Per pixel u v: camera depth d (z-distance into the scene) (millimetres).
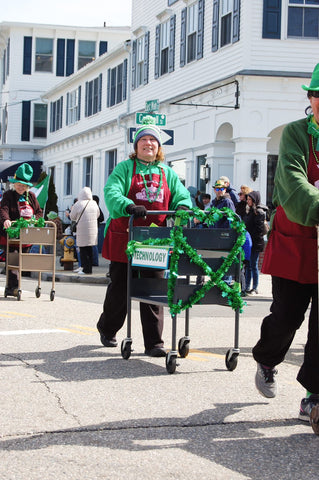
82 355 6590
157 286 6602
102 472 3707
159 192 6598
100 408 4855
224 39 21141
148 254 6125
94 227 16844
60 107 39156
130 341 6441
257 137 19562
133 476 3660
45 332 7789
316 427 4297
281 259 4453
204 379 5762
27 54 43969
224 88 20594
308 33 19859
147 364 6270
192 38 23219
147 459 3906
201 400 5109
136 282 6527
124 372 5934
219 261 6055
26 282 15508
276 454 4027
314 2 19797
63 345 7051
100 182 32344
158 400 5086
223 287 5992
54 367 6055
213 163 21203
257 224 13531
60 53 44062
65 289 13891
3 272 13992
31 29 43906
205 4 22219
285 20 19812
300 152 4316
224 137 21266
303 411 4629
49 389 5320
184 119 23500
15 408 4820
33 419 4582
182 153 23500
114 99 30766
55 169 40188
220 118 20891
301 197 4090
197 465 3832
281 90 19703
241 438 4293
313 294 4453
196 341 7668
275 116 19734
